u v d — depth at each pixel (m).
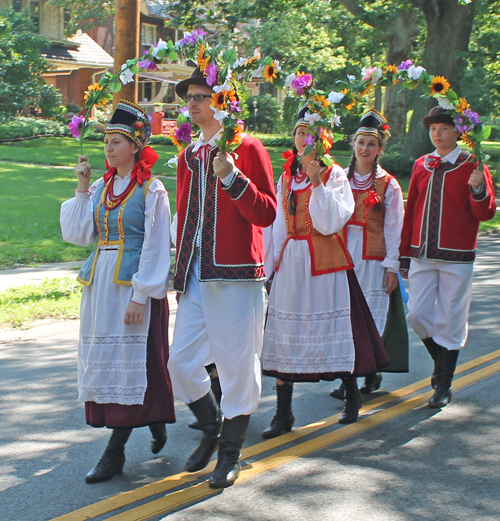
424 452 3.97
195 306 3.54
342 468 3.74
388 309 4.92
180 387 3.53
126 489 3.48
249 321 3.52
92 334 3.55
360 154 4.82
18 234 11.16
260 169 3.40
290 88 3.87
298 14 27.73
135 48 8.57
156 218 3.53
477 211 4.64
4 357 5.77
